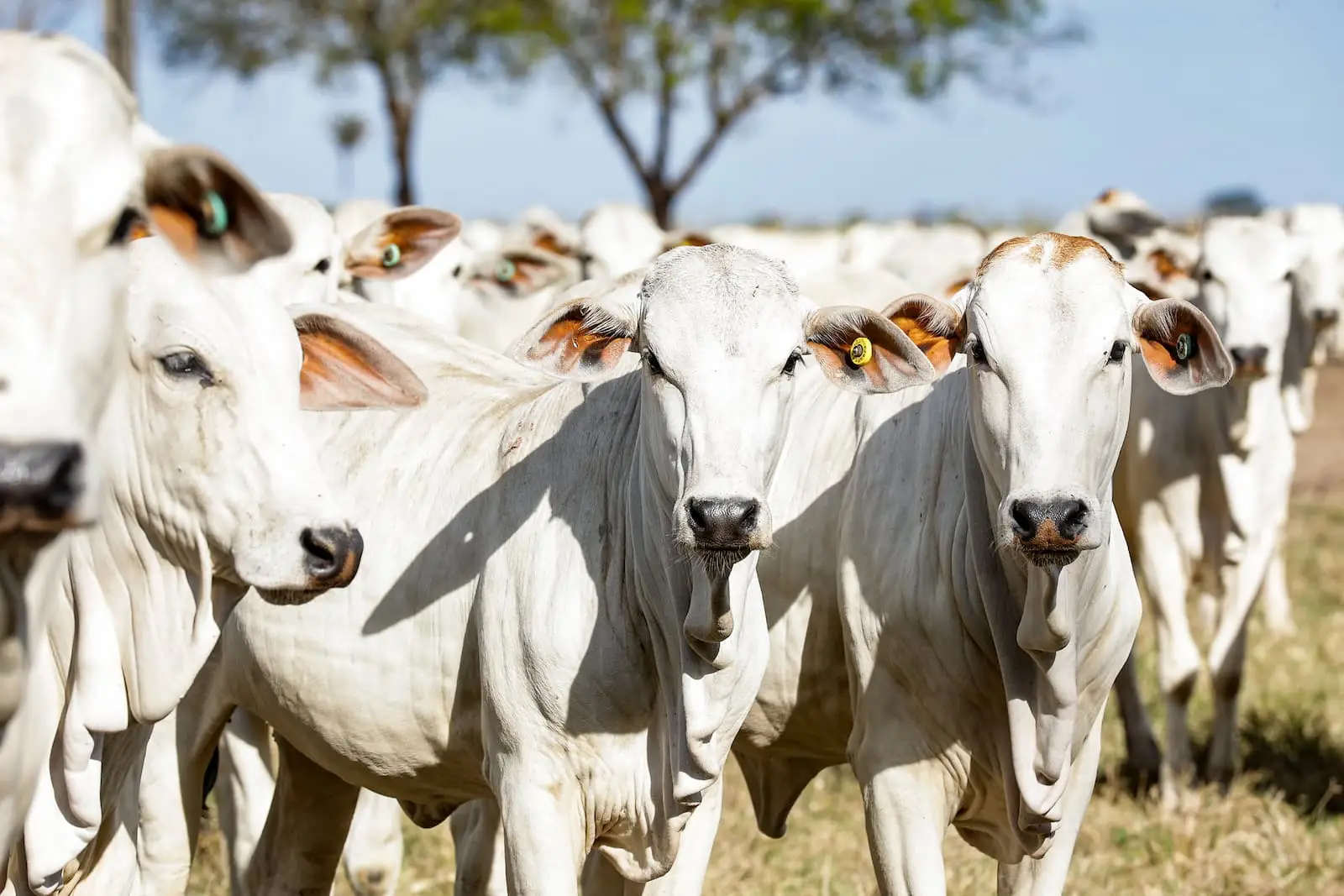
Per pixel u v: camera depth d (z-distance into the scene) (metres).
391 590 7.75
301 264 10.86
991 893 9.97
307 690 7.99
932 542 7.73
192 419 6.07
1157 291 12.04
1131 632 7.85
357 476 8.10
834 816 11.44
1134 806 12.02
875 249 26.31
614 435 7.27
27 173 4.41
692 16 42.38
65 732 6.17
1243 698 14.47
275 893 8.84
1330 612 17.89
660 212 43.25
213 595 6.39
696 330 6.55
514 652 7.15
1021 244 7.38
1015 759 7.46
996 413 7.13
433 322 9.38
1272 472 12.62
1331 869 10.49
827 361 7.34
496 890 8.97
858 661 8.00
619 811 7.15
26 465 4.17
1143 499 12.68
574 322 6.95
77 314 4.44
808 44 42.31
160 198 4.84
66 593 6.17
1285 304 12.66
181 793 8.52
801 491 8.55
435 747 7.76
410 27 44.38
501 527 7.42
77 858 6.55
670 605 6.83
